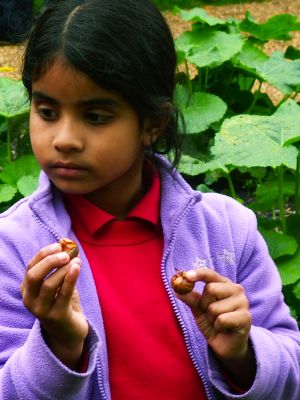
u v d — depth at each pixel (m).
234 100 3.36
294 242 2.20
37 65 1.25
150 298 1.32
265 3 7.89
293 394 1.38
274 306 1.41
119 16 1.27
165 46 1.32
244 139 2.14
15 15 2.90
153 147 1.35
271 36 3.63
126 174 1.34
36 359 1.20
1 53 4.93
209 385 1.32
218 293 1.25
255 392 1.30
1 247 1.31
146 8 1.31
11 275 1.30
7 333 1.27
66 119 1.25
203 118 2.82
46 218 1.32
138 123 1.29
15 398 1.22
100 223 1.33
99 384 1.28
